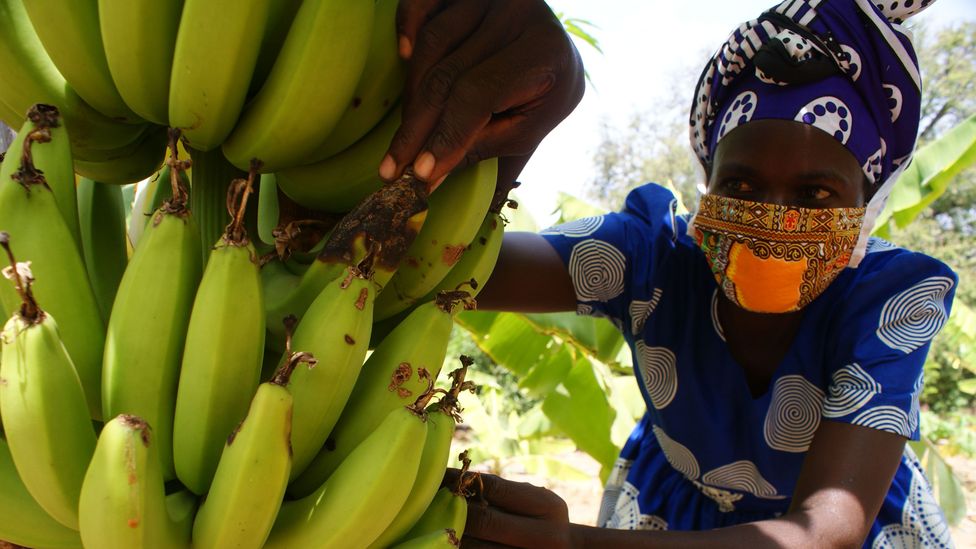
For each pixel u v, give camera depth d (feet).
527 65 3.20
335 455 3.11
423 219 3.09
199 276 2.90
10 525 2.82
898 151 5.22
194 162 3.56
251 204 3.72
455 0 3.25
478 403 18.66
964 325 14.33
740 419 5.62
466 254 3.84
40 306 2.82
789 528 4.39
